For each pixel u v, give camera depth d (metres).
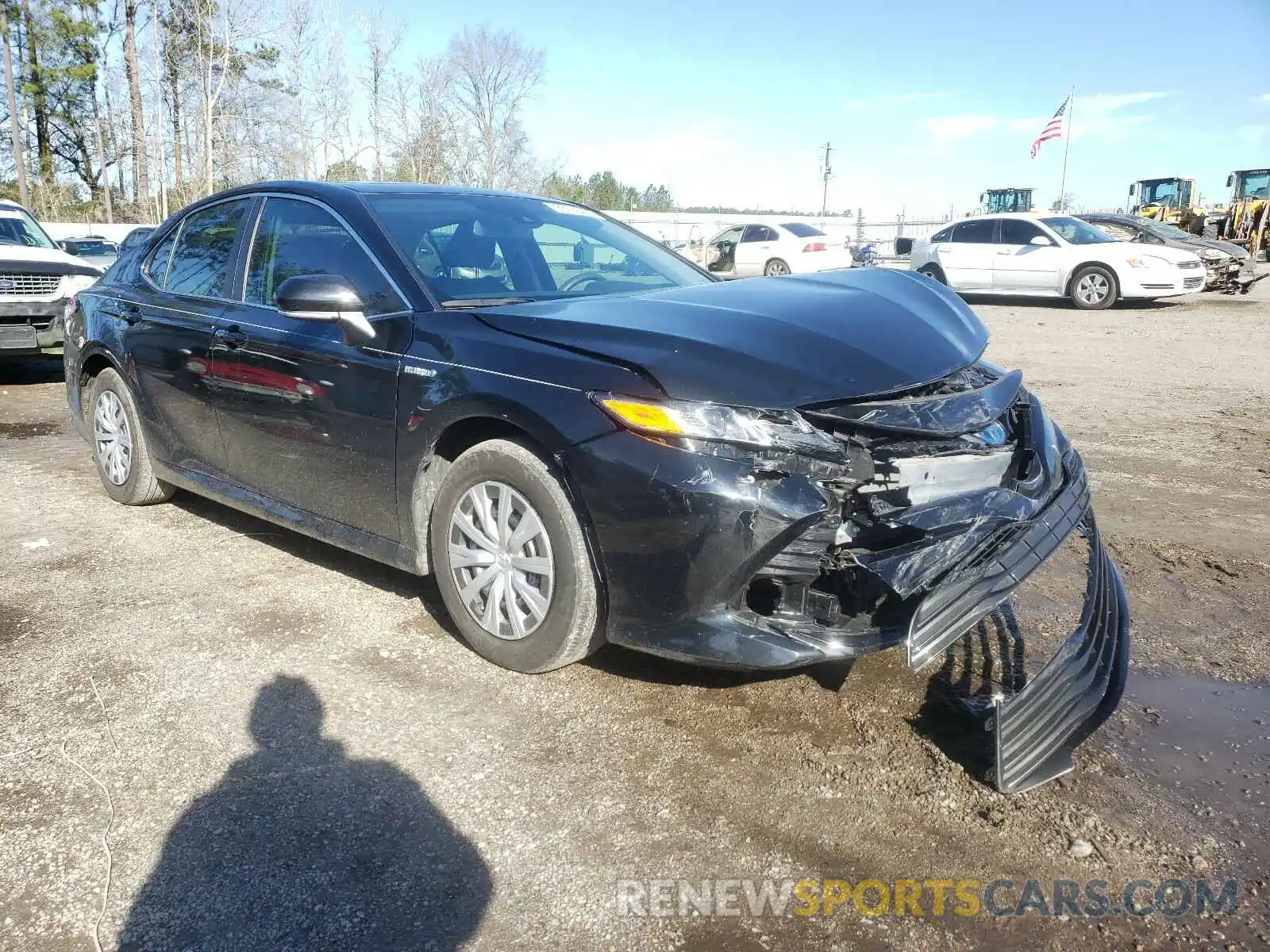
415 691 2.99
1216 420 7.02
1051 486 2.99
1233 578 3.94
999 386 3.00
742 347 2.70
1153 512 4.82
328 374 3.42
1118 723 2.83
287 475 3.73
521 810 2.39
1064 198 42.66
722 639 2.60
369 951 1.93
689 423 2.56
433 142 38.28
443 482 3.15
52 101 43.06
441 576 3.22
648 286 3.89
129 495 4.77
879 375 2.72
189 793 2.46
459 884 2.13
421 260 3.45
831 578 2.67
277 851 2.23
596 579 2.83
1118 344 11.21
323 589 3.80
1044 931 1.99
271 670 3.12
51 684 3.02
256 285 3.94
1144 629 3.47
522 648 2.99
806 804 2.42
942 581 2.50
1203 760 2.63
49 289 8.29
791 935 1.98
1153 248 15.23
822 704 2.91
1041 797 2.45
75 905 2.06
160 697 2.94
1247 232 24.31
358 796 2.45
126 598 3.71
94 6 41.94
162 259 4.61
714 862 2.20
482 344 3.01
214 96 37.91
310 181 4.00
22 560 4.12
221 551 4.24
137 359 4.44
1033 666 3.16
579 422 2.71
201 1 37.19
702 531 2.56
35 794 2.45
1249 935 1.98
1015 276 16.03
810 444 2.56
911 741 2.71
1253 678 3.10
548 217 4.11
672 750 2.67
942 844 2.27
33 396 8.24
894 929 2.00
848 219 44.81
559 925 2.01
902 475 2.71
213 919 2.02
